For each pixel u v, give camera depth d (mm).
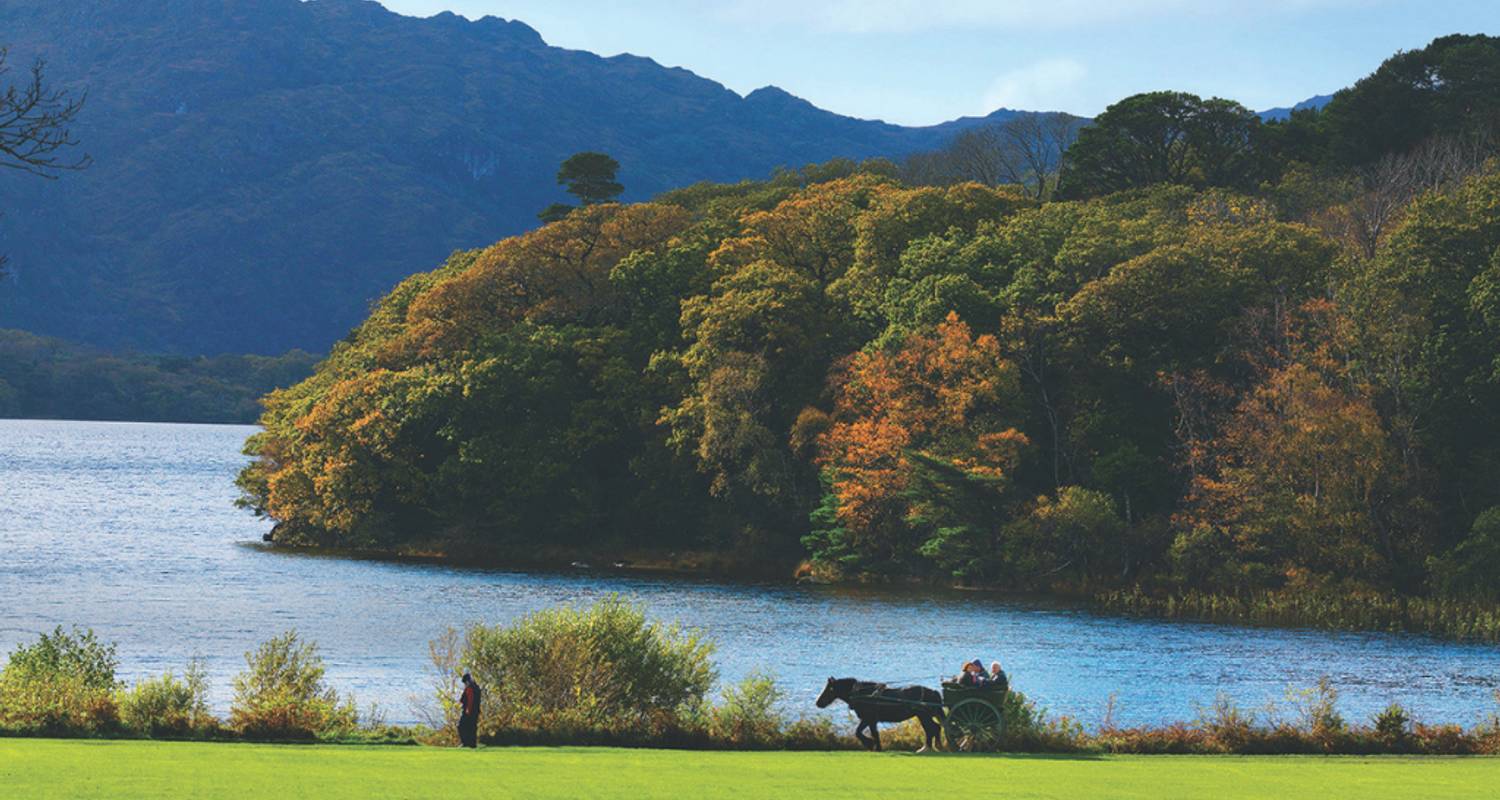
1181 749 32438
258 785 20469
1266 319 84438
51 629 60531
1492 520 72375
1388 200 100312
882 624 65812
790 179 175000
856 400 92562
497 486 106500
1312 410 76750
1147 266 87500
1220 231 92938
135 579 83438
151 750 25688
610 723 31969
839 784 22922
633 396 106375
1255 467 78812
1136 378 89500
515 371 107750
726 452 96750
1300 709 40219
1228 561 77812
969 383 86375
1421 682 50531
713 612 70438
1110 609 73125
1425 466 79750
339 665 50812
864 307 101375
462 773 23000
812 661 53594
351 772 22656
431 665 50969
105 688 33688
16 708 30578
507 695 33375
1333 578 75250
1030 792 22172
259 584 81750
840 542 89375
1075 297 88750
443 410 108750
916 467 84250
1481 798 21969
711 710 34531
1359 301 82188
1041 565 82625
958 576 84688
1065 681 49844
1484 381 78250
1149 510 85750
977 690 32188
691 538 103500
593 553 102375
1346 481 76312
